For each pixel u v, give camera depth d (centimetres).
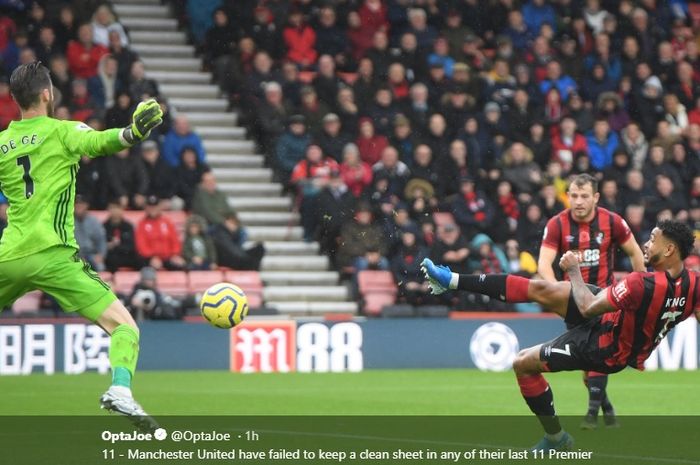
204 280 6575
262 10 7756
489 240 6750
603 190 7069
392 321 6600
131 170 6794
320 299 6919
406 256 6688
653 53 8306
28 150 2633
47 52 7088
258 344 6425
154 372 6216
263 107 7381
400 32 8025
